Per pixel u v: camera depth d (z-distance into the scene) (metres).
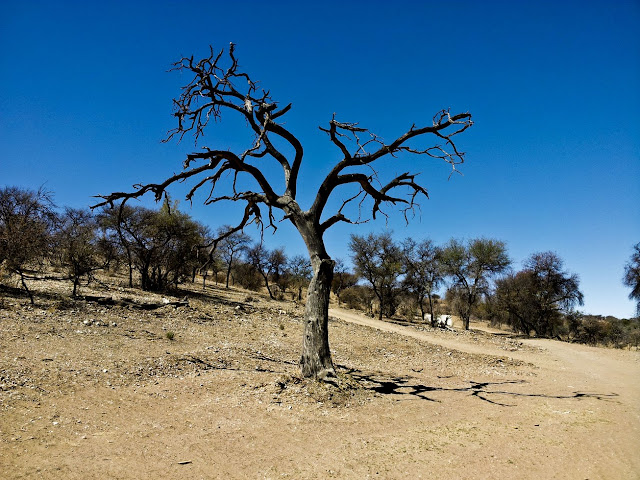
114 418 6.36
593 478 4.90
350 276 60.44
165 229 28.56
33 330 11.54
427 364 15.54
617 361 20.81
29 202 19.44
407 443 6.02
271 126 10.34
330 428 6.67
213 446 5.63
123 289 24.94
